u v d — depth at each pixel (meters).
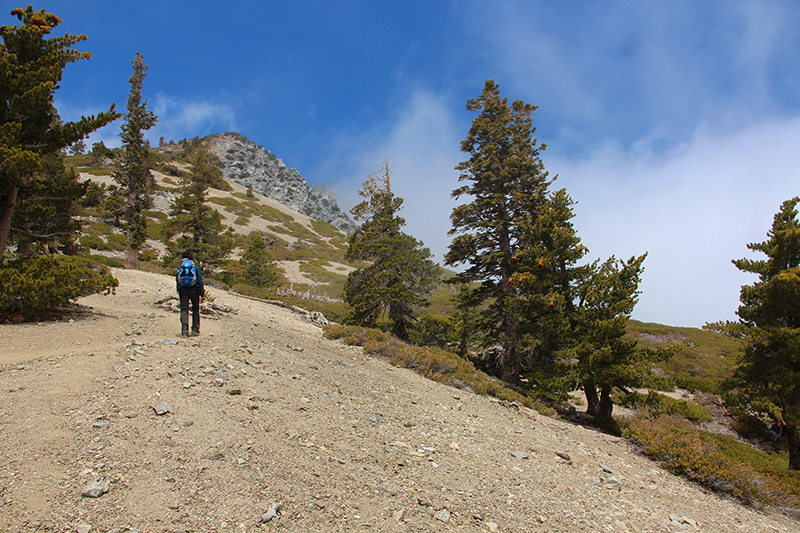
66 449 3.76
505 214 22.58
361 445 5.40
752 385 16.11
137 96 29.91
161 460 3.87
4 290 8.25
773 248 16.28
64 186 11.29
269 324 14.54
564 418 13.64
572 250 16.83
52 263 9.99
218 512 3.26
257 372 7.38
